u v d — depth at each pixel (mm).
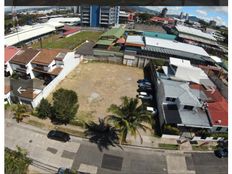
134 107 20078
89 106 28047
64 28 75812
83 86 33000
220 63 45969
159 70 36312
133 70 40719
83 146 21406
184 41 64750
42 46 52938
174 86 27312
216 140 23406
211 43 65438
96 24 88938
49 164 19250
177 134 22969
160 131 24344
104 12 85312
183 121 23438
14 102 27266
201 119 24047
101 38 57438
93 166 19375
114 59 42594
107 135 23094
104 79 35906
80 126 24156
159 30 81312
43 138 22016
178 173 19656
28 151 20344
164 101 26109
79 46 53406
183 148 22250
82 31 74812
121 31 65812
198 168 20328
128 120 19953
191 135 23516
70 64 36875
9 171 13391
